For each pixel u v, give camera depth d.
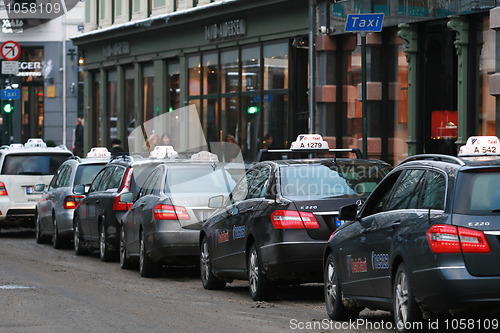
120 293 28.81
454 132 46.03
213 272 30.09
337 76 55.38
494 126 43.19
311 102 56.12
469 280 18.31
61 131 113.62
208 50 68.62
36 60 113.69
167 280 33.34
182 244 32.84
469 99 44.53
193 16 68.75
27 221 53.12
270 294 26.84
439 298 18.52
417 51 48.25
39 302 26.20
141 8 77.69
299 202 25.92
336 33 54.34
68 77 113.19
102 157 47.00
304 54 58.84
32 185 52.47
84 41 87.50
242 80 64.56
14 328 21.73
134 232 35.66
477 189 18.81
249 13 63.03
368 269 21.31
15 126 114.31
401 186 21.06
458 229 18.50
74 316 23.61
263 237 26.41
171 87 74.69
